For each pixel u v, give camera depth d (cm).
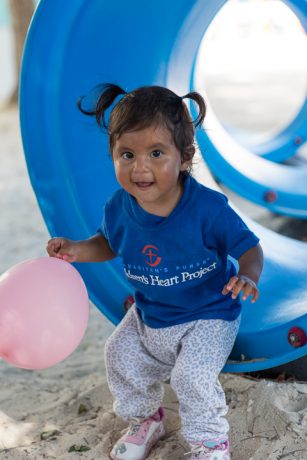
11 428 258
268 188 465
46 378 305
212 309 223
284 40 1554
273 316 260
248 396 245
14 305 200
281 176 480
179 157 206
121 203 224
